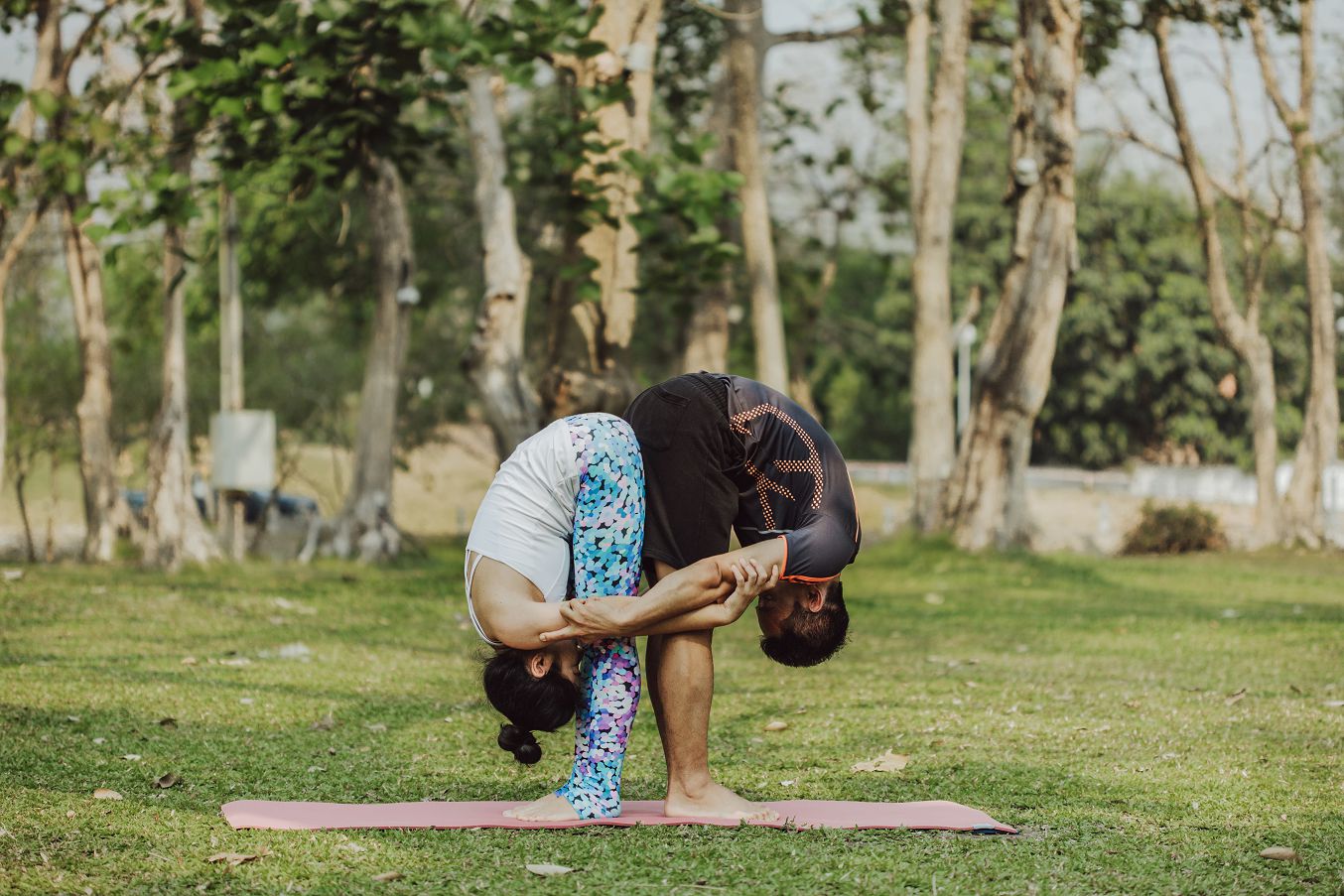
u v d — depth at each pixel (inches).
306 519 1008.2
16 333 735.7
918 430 705.6
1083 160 1427.2
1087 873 141.3
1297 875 141.5
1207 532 850.8
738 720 250.4
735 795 168.2
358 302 954.7
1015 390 608.4
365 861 143.2
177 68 442.9
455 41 408.8
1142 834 159.6
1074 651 358.6
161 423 531.8
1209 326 1450.5
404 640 366.6
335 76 420.2
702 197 447.2
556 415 508.4
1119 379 1478.8
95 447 565.0
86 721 228.7
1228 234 1434.5
